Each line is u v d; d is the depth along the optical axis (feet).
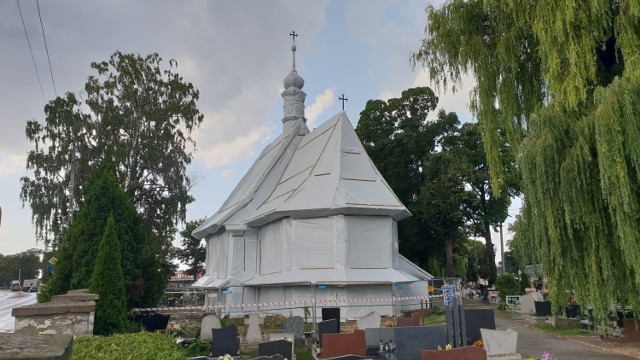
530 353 46.21
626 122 30.14
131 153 125.80
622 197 29.78
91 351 24.25
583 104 34.65
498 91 42.09
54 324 32.86
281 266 82.69
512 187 124.77
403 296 80.69
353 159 87.30
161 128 130.72
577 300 34.01
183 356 26.05
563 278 35.19
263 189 105.50
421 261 139.03
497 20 42.57
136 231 57.36
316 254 78.02
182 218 133.90
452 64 45.44
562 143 34.32
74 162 117.91
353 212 77.56
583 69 33.99
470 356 28.30
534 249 37.11
